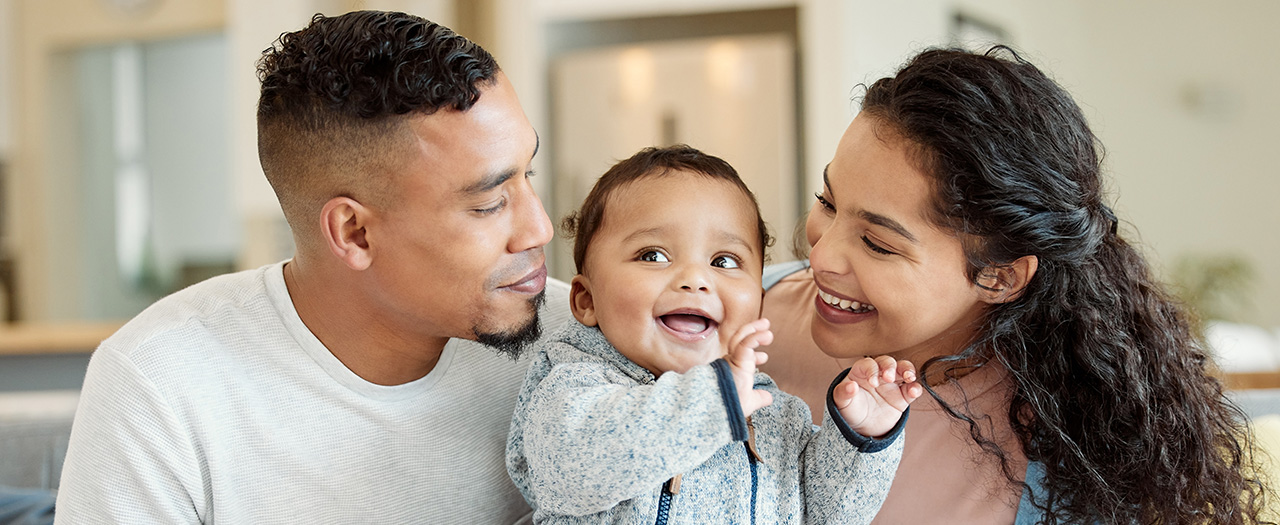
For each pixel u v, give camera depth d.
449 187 0.93
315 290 1.02
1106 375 1.02
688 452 0.84
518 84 4.32
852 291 1.00
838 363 1.18
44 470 1.50
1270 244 5.32
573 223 1.19
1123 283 1.07
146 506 0.98
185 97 5.06
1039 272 1.01
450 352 1.10
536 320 1.03
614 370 0.98
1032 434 1.04
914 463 1.09
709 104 4.26
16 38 4.48
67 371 2.35
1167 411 1.04
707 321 1.00
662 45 4.34
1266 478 1.16
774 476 0.97
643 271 0.98
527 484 1.03
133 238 5.07
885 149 0.94
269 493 1.02
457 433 1.10
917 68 0.98
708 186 1.01
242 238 4.07
